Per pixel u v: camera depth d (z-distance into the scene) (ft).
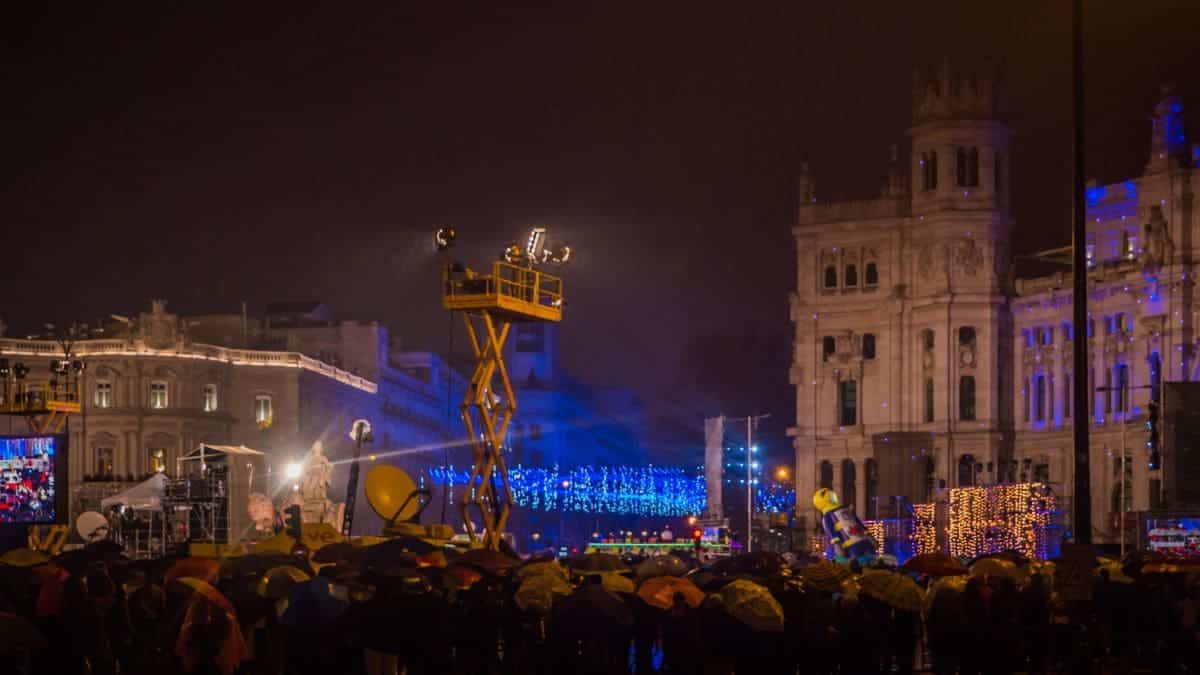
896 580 103.81
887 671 110.22
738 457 385.29
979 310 379.76
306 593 86.58
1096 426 354.33
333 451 459.73
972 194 383.45
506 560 116.57
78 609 83.41
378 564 106.01
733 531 349.20
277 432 428.97
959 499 295.28
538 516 592.19
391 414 520.83
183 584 84.89
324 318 540.93
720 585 102.32
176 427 406.62
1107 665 120.06
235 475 265.75
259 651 98.17
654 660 127.34
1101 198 368.89
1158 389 312.29
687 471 634.43
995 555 127.95
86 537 245.45
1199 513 196.03
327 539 146.92
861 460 394.11
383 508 152.05
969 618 99.04
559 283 158.51
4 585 92.94
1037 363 374.84
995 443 375.25
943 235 384.06
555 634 91.56
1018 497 273.75
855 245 401.49
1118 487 346.33
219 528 252.83
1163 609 114.52
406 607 85.97
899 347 390.42
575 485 523.70
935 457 381.81
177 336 412.98
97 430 400.06
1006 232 386.93
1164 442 242.17
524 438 636.48
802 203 409.28
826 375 403.75
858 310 399.85
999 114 386.11
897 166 398.62
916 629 131.95
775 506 407.85
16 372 258.16
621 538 289.94
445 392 600.80
